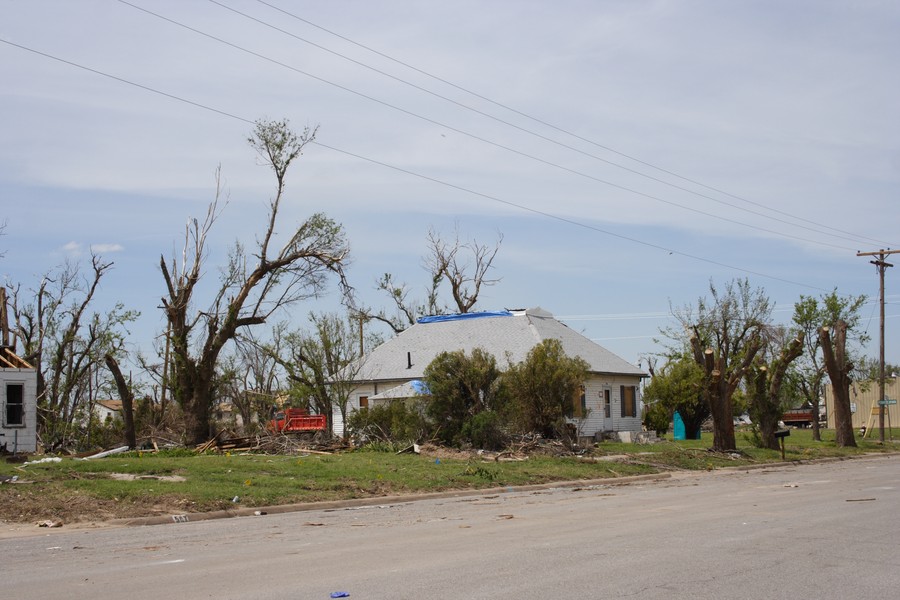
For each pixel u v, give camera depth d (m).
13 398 27.27
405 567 10.31
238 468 23.25
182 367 36.19
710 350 37.06
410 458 28.62
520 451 31.22
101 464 22.75
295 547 12.26
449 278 67.31
